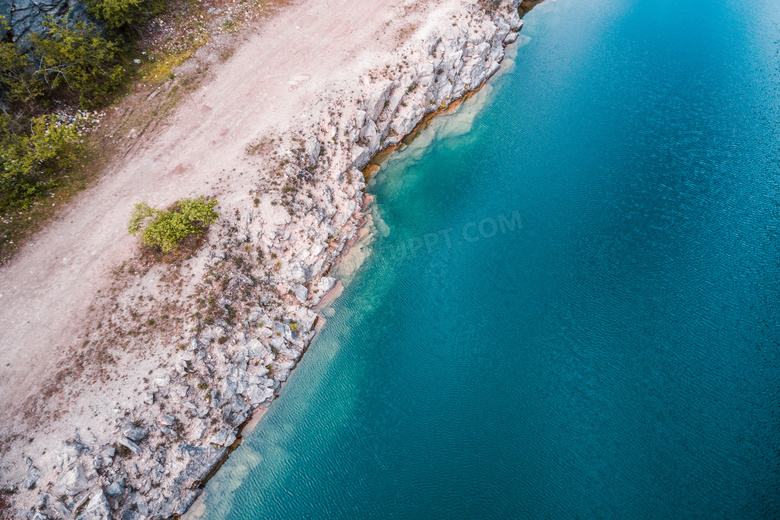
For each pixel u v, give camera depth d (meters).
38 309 29.08
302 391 30.69
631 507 25.39
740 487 25.70
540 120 45.25
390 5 46.16
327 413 29.81
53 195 33.16
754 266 34.34
